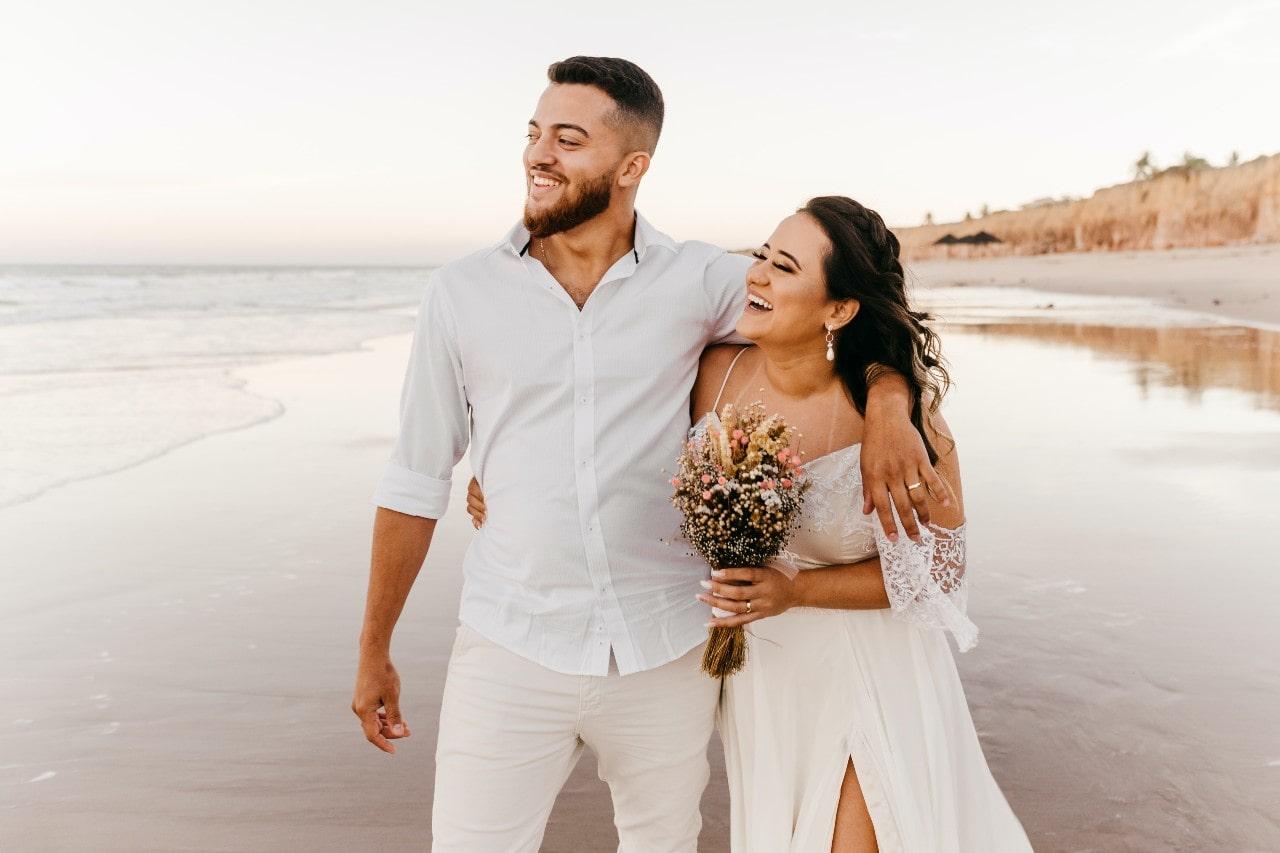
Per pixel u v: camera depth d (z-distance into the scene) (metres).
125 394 11.60
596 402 2.12
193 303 35.84
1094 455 7.86
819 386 2.28
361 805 3.09
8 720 3.63
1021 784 3.11
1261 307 24.38
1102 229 78.62
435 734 3.54
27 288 42.12
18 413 10.20
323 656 4.23
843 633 2.23
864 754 2.17
